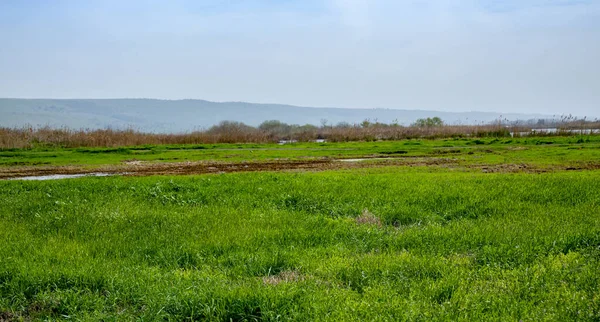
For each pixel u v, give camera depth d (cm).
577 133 5650
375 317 623
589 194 1448
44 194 1571
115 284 762
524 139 5028
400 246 980
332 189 1577
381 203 1378
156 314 664
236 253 912
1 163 3241
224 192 1575
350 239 1037
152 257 920
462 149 4050
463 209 1295
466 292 712
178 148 4656
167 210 1323
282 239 1023
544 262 837
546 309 645
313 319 632
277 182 1741
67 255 897
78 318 666
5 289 755
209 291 711
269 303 676
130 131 5419
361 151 4069
